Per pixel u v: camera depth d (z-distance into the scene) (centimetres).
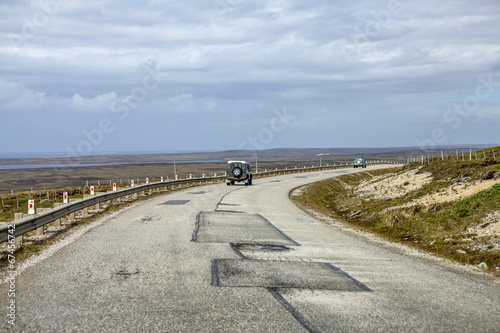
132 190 2416
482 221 1330
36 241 1018
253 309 528
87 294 579
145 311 511
